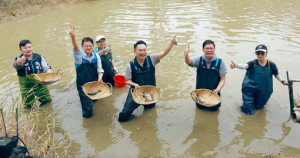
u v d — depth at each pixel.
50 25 11.29
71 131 4.89
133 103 4.91
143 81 5.08
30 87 5.46
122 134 4.78
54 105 5.70
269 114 5.07
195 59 5.01
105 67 6.14
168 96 5.84
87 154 4.34
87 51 5.16
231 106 5.37
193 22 10.45
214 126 4.85
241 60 7.11
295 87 5.85
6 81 6.66
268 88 4.92
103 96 4.96
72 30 4.79
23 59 4.91
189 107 5.45
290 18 10.34
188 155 4.20
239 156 4.11
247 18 10.65
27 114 4.79
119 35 9.38
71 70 7.18
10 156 2.93
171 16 11.41
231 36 8.79
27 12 13.49
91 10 13.48
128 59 7.58
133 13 12.28
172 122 5.03
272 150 4.19
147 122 5.07
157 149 4.37
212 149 4.30
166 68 7.04
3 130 4.21
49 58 7.89
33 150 4.07
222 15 11.22
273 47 7.76
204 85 5.11
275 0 13.44
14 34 10.41
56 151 4.40
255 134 4.58
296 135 4.51
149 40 8.77
